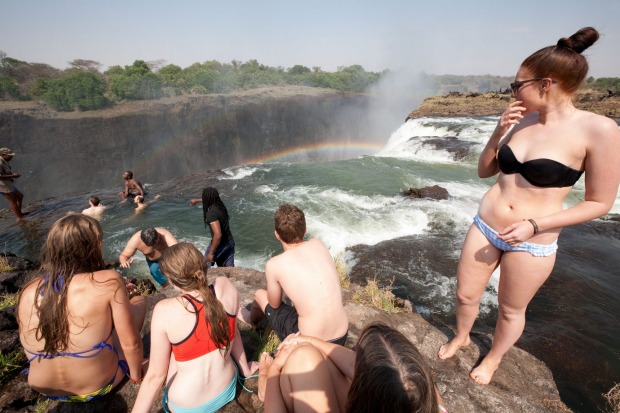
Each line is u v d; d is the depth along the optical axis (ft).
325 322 7.43
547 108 6.05
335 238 29.53
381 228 31.07
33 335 6.64
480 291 8.13
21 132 165.99
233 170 51.85
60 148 176.65
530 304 17.71
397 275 21.77
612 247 24.03
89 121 181.06
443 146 61.52
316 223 32.42
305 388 5.11
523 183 6.54
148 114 200.64
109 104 205.16
